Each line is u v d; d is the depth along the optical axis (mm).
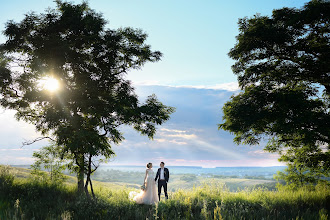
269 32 15594
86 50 15398
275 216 9273
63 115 12977
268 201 12359
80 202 10266
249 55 17500
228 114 16406
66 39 14719
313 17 14711
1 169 15680
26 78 14039
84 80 14398
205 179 16641
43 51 13695
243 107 15680
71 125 13148
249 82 17547
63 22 14602
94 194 14016
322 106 15672
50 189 14320
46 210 9766
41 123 14508
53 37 13977
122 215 9703
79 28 14805
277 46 16312
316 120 13953
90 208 9703
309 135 13789
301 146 17812
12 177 15273
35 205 10539
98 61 15242
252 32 16094
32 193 13117
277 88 16812
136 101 15148
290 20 15359
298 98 14711
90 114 13992
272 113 14961
